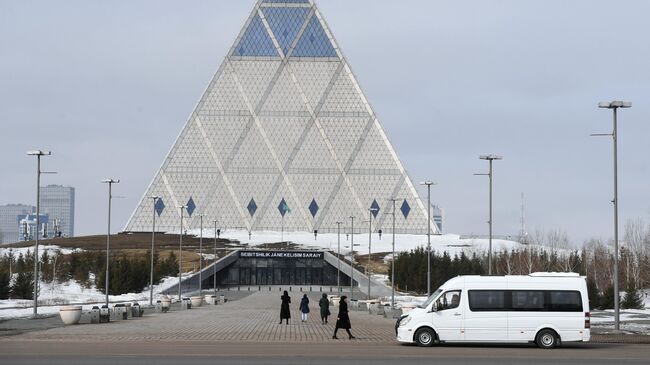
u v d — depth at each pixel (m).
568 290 41.28
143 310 74.62
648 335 48.88
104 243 172.88
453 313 41.16
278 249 161.12
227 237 189.62
